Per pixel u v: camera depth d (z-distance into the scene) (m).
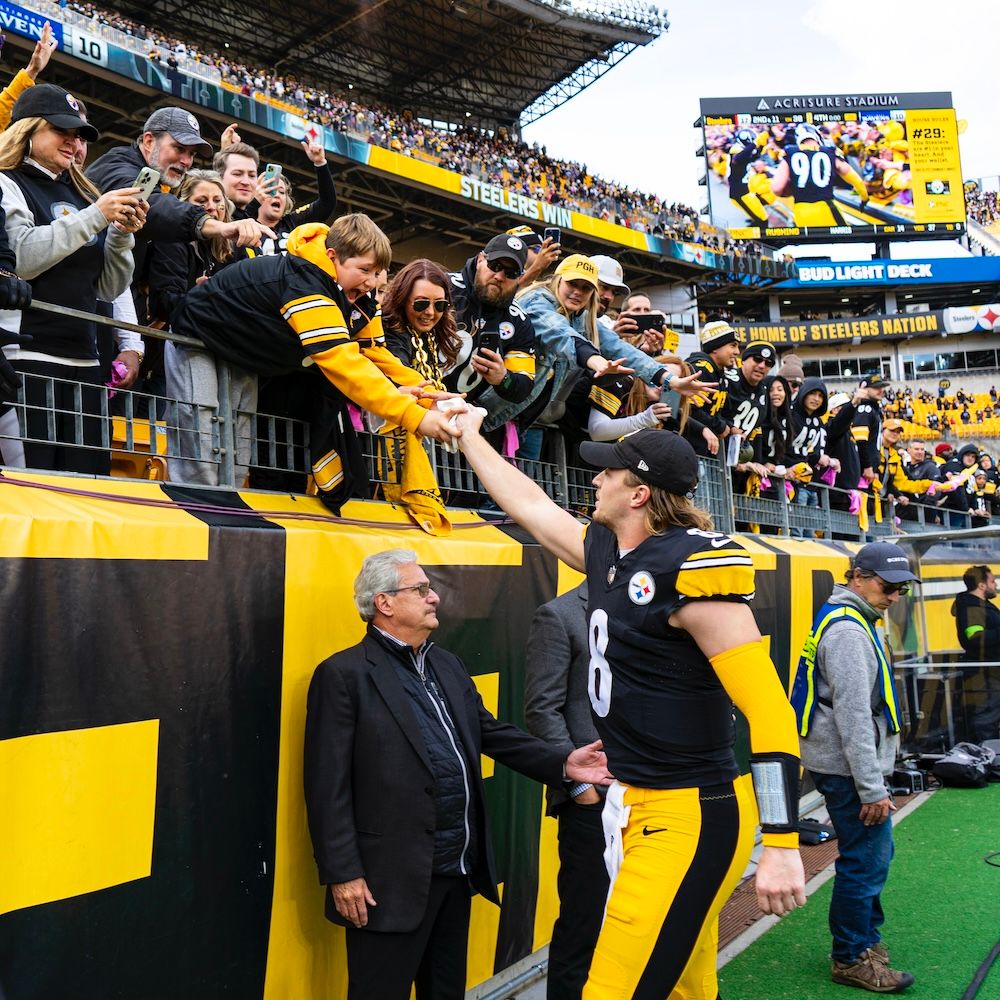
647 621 2.26
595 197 28.14
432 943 2.93
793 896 2.12
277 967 2.78
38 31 14.55
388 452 3.81
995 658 8.12
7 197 2.92
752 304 41.00
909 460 13.88
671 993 2.44
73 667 2.31
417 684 2.94
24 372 2.84
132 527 2.48
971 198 45.94
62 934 2.24
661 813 2.26
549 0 24.22
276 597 2.87
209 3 22.19
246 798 2.72
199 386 3.12
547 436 4.98
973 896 5.08
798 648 6.55
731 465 6.53
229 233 3.37
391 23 24.17
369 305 3.31
